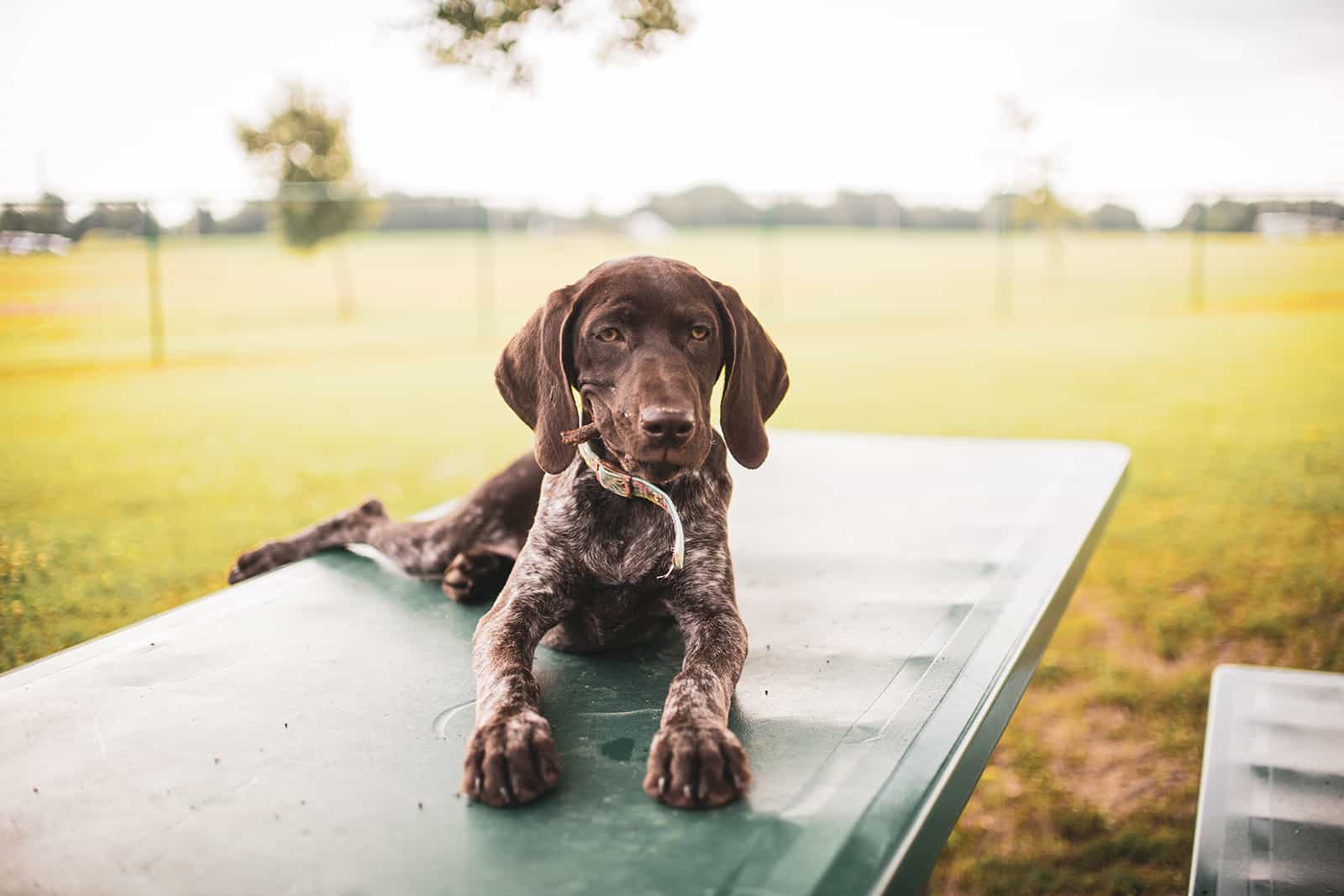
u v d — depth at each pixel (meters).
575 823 1.86
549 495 2.64
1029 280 24.05
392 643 2.82
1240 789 2.71
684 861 1.72
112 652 2.75
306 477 8.30
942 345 15.89
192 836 1.84
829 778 2.00
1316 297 19.52
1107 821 4.21
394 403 11.80
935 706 2.34
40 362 14.67
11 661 4.62
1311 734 3.00
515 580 2.56
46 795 2.00
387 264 28.27
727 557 2.61
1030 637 2.84
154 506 7.35
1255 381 12.35
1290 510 7.56
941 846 1.97
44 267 14.92
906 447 5.79
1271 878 2.33
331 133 22.97
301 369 14.37
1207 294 20.38
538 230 27.95
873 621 2.93
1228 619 5.81
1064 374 13.12
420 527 3.38
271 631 2.91
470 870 1.71
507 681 2.17
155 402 11.67
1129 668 5.35
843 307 20.89
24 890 1.70
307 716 2.35
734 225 27.91
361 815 1.90
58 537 6.53
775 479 4.95
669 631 2.95
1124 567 6.61
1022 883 3.86
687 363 2.27
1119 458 5.37
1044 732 4.87
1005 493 4.60
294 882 1.70
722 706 2.09
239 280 24.12
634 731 2.25
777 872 1.68
